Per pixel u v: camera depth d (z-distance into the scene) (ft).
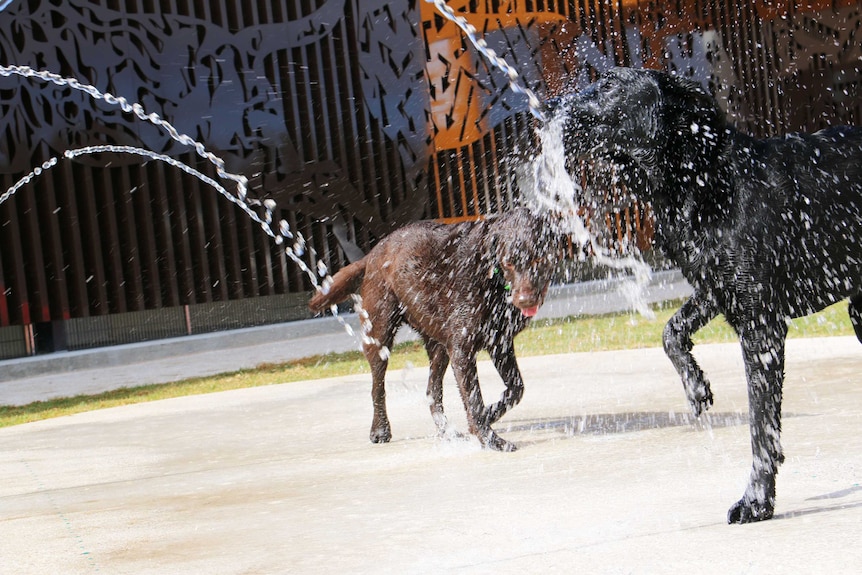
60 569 14.24
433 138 57.57
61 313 47.39
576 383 31.07
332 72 54.60
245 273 52.70
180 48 49.96
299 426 28.27
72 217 47.55
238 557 13.87
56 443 29.73
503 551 12.60
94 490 21.06
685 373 17.61
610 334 46.98
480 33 58.18
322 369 45.37
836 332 37.81
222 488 19.75
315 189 53.78
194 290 50.67
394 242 22.44
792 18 71.26
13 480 23.36
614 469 17.42
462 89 57.77
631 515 13.82
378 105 55.93
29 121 46.44
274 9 53.88
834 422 19.57
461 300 20.75
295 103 53.47
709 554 11.31
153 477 22.02
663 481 15.96
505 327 21.01
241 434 27.78
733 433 19.77
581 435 21.57
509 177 58.44
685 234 13.23
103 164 48.06
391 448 22.71
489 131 58.34
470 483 17.61
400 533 14.25
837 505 13.07
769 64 70.44
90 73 48.14
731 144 13.03
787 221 12.84
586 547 12.29
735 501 13.98
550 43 60.18
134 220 49.29
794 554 10.93
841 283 13.21
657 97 13.03
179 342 48.85
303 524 15.65
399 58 56.44
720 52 67.21
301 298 57.11
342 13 54.85
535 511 14.75
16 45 46.37
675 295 61.26
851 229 13.03
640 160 13.25
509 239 19.60
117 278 48.52
